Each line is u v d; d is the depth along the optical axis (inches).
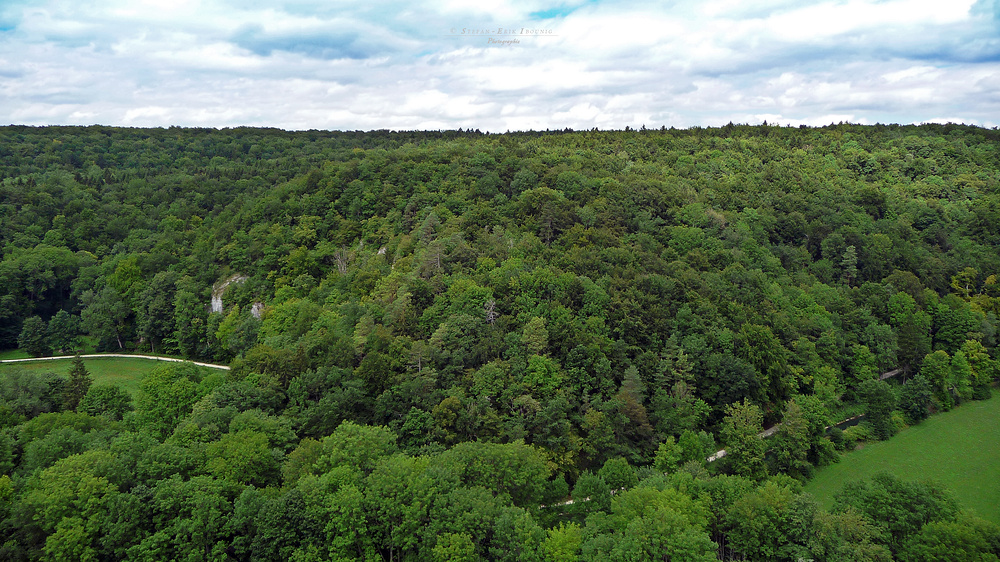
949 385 5073.8
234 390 3683.6
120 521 2488.9
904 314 5452.8
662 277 4926.2
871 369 5000.0
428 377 3750.0
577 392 3882.9
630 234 5959.6
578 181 6761.8
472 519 2532.0
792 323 5019.7
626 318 4382.4
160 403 3747.5
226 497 2785.4
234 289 6501.0
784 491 2810.0
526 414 3661.4
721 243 5974.4
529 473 2974.9
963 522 2637.8
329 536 2508.6
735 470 3634.4
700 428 4101.9
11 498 2613.2
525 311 4377.5
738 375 4124.0
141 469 2805.1
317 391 3742.6
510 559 2454.5
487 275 4697.3
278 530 2516.0
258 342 5383.9
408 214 6451.8
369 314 4503.0
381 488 2642.7
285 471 2987.2
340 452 2910.9
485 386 3742.6
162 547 2468.0
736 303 4938.5
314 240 6756.9
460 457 2989.7
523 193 6269.7
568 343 4089.6
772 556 2647.6
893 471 3993.6
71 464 2667.3
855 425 4613.7
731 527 2802.7
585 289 4566.9
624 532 2573.8
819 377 4675.2
